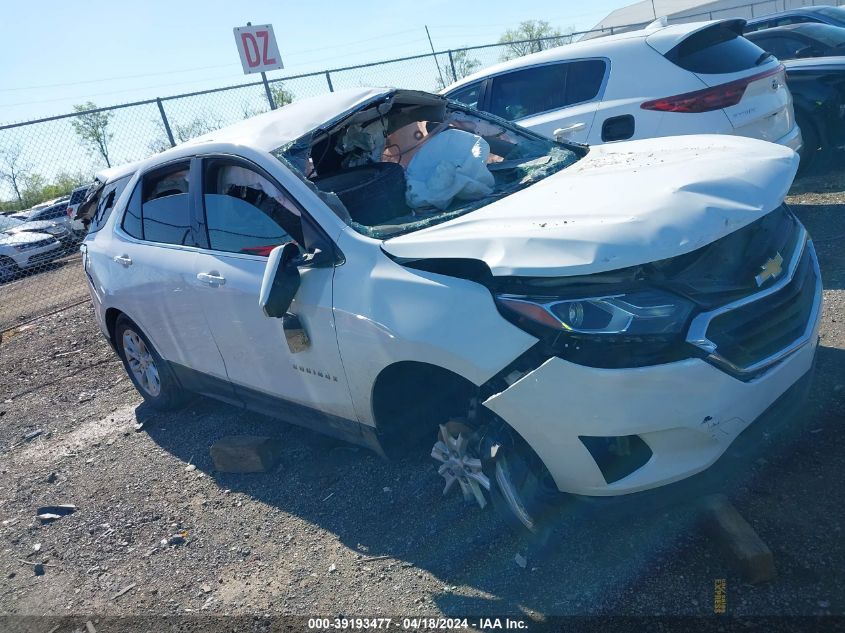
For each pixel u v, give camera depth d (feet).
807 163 26.07
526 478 9.23
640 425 8.25
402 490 11.90
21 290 40.01
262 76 36.35
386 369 10.14
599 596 8.77
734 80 19.36
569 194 10.32
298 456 14.01
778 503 9.60
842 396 11.59
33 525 13.85
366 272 10.32
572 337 8.27
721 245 8.89
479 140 12.93
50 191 45.29
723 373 8.38
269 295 10.51
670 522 9.64
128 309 15.87
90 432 17.80
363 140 14.12
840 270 16.88
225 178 13.05
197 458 15.06
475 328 8.98
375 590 9.89
